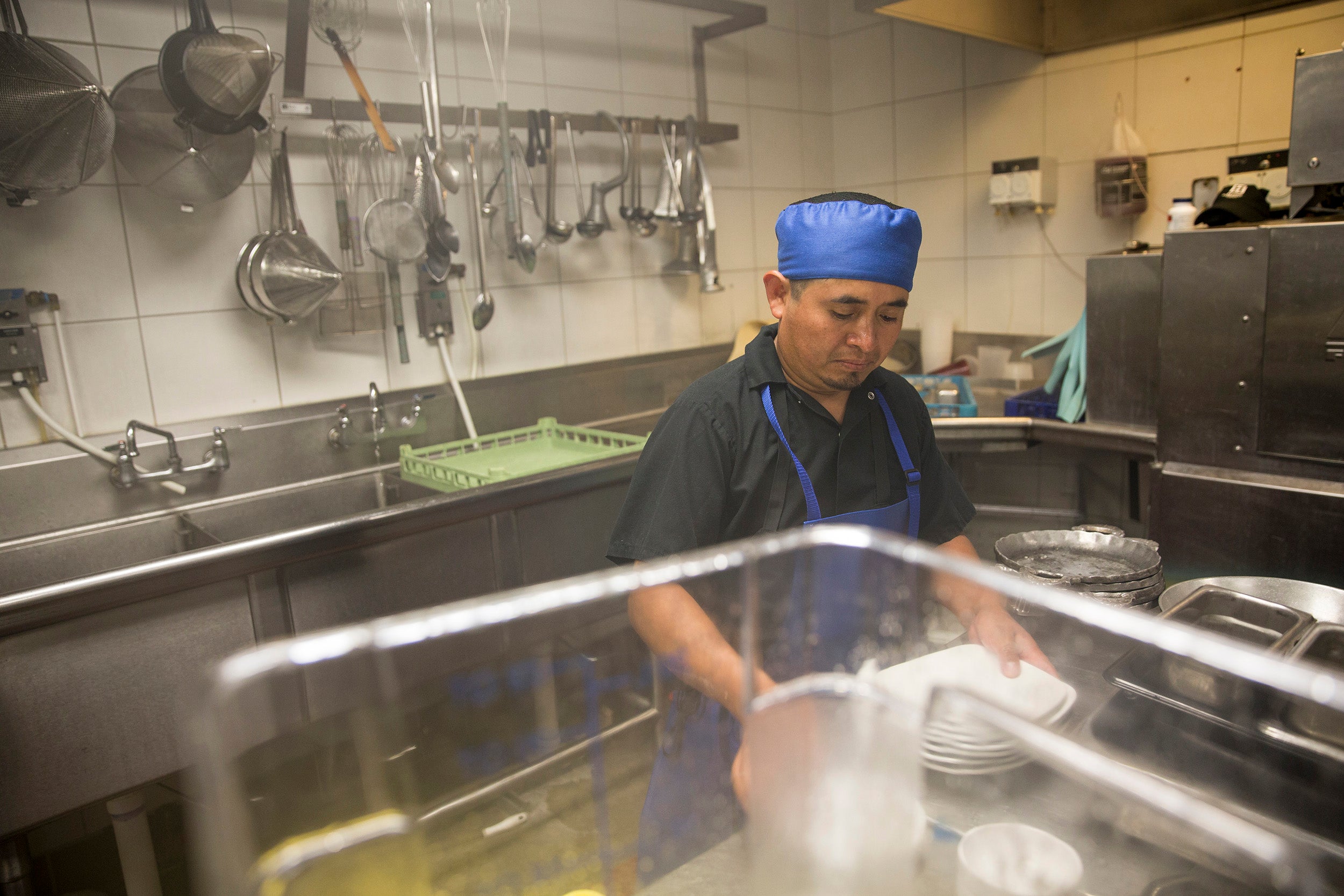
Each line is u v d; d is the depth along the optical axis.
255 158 2.18
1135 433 2.10
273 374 2.28
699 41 3.03
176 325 2.12
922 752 0.58
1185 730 0.74
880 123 3.39
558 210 2.76
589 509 2.19
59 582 1.44
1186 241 1.81
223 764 0.41
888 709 0.58
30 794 1.47
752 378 1.13
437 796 0.58
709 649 0.82
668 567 0.54
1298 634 0.90
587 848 0.65
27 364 1.90
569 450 2.54
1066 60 2.82
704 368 3.21
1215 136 2.54
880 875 0.56
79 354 1.99
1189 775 0.70
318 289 2.18
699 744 0.76
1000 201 2.93
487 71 2.56
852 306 1.00
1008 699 0.71
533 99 2.67
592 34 2.78
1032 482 2.94
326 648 0.43
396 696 0.52
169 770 1.61
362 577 1.83
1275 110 2.41
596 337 2.92
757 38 3.25
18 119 1.64
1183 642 0.47
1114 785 0.47
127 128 1.90
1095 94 2.77
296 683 0.47
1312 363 1.67
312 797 0.49
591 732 0.70
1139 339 2.11
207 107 1.85
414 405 2.47
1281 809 0.66
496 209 2.46
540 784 0.65
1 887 1.50
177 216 2.08
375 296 2.41
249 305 2.17
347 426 2.33
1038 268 3.01
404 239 2.25
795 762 0.58
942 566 0.57
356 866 0.50
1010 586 0.54
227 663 0.41
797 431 1.13
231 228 2.17
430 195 2.28
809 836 0.57
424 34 2.33
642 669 0.75
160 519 2.05
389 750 0.52
